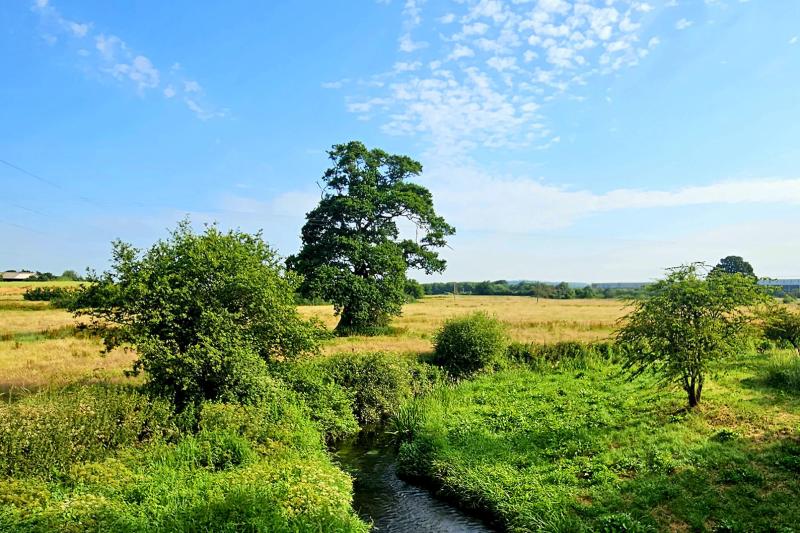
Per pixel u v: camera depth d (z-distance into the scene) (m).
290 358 17.61
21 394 14.84
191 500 8.80
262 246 17.98
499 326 25.88
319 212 37.91
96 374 17.89
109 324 18.44
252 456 11.46
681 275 14.99
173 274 15.12
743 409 14.35
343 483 11.31
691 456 11.21
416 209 38.94
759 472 10.21
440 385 21.11
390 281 37.06
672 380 15.12
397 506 11.39
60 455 10.04
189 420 13.02
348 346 27.69
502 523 10.13
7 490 8.42
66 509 7.84
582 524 8.93
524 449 12.98
